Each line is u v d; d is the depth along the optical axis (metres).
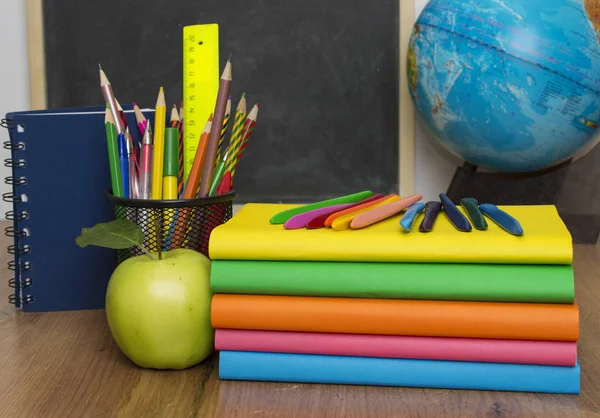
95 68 1.63
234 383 0.63
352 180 1.63
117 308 0.64
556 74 1.17
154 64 1.62
